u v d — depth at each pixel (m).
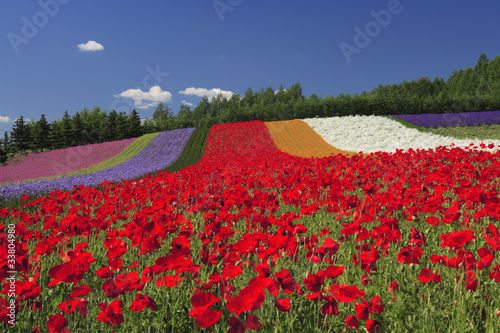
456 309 2.31
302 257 2.94
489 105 84.69
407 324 2.23
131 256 3.53
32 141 77.25
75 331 2.11
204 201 4.72
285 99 151.88
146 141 50.62
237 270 2.01
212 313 1.53
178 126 107.94
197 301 1.55
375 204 4.14
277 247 2.41
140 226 2.87
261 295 1.66
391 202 4.05
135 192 6.24
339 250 3.34
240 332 1.80
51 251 3.43
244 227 4.40
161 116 126.44
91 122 87.12
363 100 95.81
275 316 2.28
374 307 1.93
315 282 1.92
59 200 6.12
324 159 11.60
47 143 77.94
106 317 1.88
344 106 96.50
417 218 3.85
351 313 2.33
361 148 32.22
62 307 2.06
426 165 7.89
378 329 2.01
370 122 44.00
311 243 2.91
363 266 2.55
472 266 2.37
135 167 29.88
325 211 5.08
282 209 5.71
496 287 2.55
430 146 27.81
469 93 122.12
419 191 4.88
